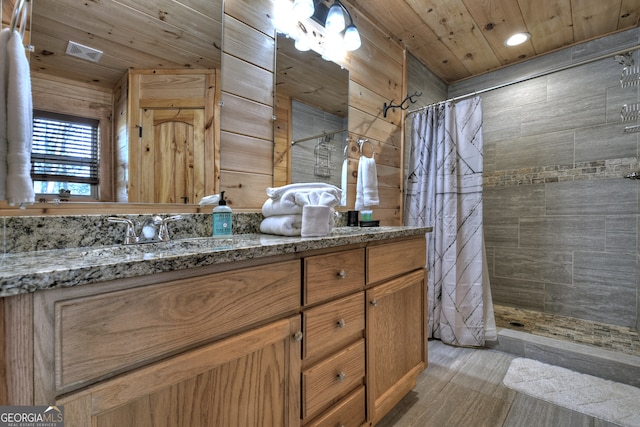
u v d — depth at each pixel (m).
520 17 1.95
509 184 2.50
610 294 2.08
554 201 2.29
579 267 2.20
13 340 0.44
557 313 2.29
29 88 0.66
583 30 2.08
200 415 0.64
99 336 0.51
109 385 0.52
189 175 1.14
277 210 1.17
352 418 1.05
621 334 1.89
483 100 2.67
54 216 0.82
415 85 2.45
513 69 2.54
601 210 2.11
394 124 2.25
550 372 1.65
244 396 0.72
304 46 1.58
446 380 1.59
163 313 0.58
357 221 1.80
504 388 1.51
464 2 1.83
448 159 2.02
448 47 2.31
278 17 1.45
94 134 0.93
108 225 0.91
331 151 1.74
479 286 1.96
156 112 1.06
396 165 2.29
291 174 1.51
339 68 1.79
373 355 1.15
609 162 2.07
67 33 0.89
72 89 0.90
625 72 1.71
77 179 0.90
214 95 1.21
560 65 2.29
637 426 1.22
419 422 1.28
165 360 0.59
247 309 0.73
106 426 0.52
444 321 2.03
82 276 0.48
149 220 1.01
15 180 0.61
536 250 2.38
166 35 1.09
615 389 1.47
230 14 1.26
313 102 1.63
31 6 0.83
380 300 1.20
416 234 1.47
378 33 2.08
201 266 0.64
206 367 0.65
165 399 0.59
